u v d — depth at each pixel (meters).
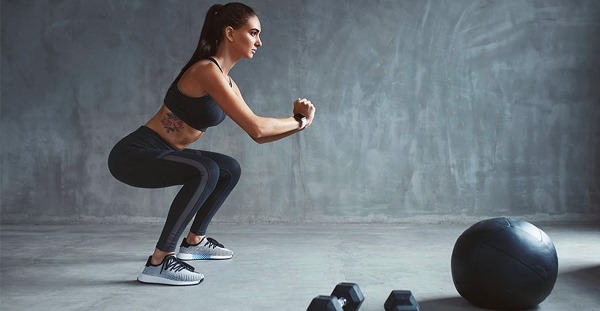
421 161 5.65
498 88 5.64
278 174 5.64
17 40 5.66
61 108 5.67
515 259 2.57
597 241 4.62
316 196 5.64
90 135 5.66
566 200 5.66
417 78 5.63
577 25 5.64
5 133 5.69
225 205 5.67
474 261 2.62
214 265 3.75
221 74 3.25
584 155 5.66
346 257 4.01
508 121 5.65
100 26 5.64
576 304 2.80
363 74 5.62
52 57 5.65
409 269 3.63
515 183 5.66
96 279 3.37
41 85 5.67
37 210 5.69
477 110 5.64
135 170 3.35
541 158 5.66
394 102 5.63
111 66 5.65
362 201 5.65
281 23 5.60
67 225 5.57
